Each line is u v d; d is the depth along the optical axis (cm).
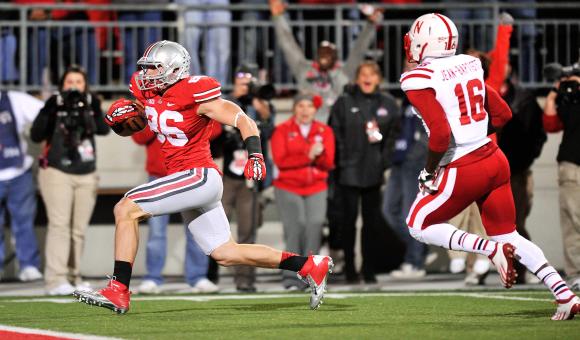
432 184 2614
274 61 5012
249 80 4150
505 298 3375
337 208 4450
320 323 2622
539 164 4950
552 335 2328
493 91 2661
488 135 2673
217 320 2711
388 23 5047
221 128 4041
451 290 3900
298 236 4153
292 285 4066
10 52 4900
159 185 2694
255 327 2534
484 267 4175
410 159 4550
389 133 4325
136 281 4594
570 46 5075
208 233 2780
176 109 2666
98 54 4934
